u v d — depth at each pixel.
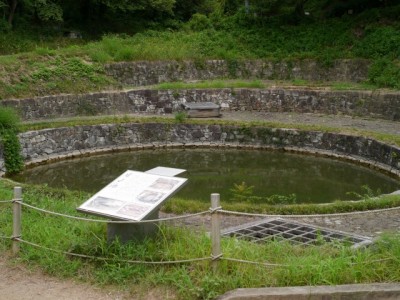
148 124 19.34
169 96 21.38
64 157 17.70
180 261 5.30
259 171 16.02
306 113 21.11
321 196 13.16
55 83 20.28
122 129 19.05
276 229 8.01
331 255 5.71
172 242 5.89
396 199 9.98
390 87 20.34
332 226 8.51
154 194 5.75
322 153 17.86
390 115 19.09
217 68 24.38
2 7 25.28
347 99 20.30
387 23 24.05
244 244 5.93
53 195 10.03
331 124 18.86
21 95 19.14
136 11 30.09
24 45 24.16
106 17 29.39
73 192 10.44
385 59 21.70
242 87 21.98
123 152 18.75
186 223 8.53
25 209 8.05
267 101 21.64
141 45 24.67
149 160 17.42
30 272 5.85
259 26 26.88
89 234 6.37
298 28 26.00
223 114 21.08
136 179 6.08
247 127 19.08
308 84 22.33
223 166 16.62
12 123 16.22
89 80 21.33
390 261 5.37
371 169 16.12
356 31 24.59
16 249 6.25
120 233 5.86
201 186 14.19
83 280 5.58
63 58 21.58
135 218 5.39
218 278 5.07
